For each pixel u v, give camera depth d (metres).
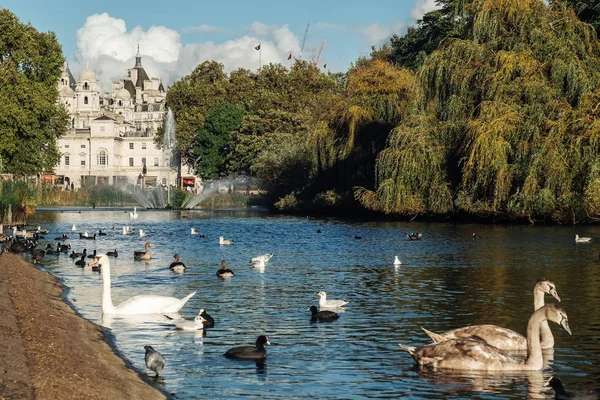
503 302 29.02
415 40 115.00
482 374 19.06
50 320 24.23
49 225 77.12
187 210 116.94
